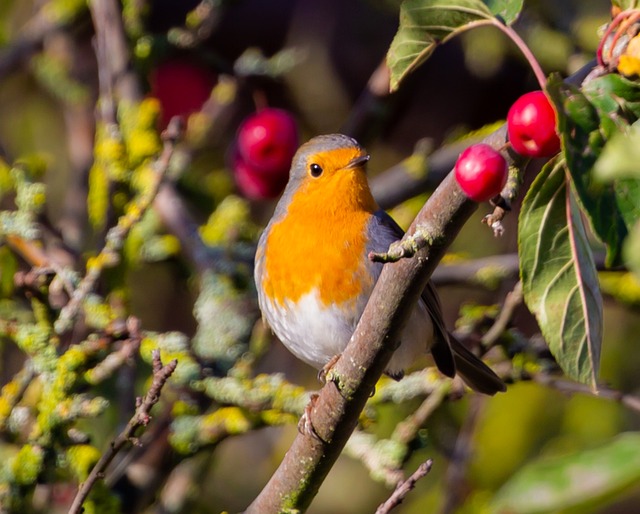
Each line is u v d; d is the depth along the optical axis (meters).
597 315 5.90
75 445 8.18
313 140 9.55
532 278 5.88
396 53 6.17
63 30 13.69
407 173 12.30
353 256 9.00
